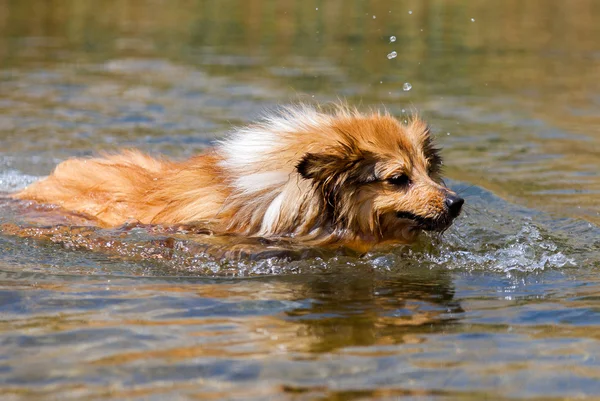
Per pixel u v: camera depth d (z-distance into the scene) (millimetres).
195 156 12617
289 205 11078
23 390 6676
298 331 8047
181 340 7750
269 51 26703
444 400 6535
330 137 10984
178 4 35812
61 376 6945
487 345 7738
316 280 9852
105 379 6883
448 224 11031
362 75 23594
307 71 23812
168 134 16938
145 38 28438
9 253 10539
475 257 10906
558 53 27391
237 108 19156
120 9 34344
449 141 17453
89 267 10133
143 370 7059
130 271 10031
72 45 26797
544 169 15633
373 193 11109
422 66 25219
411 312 8703
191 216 11367
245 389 6691
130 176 12344
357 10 34719
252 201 11188
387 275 10125
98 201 12055
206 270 10164
